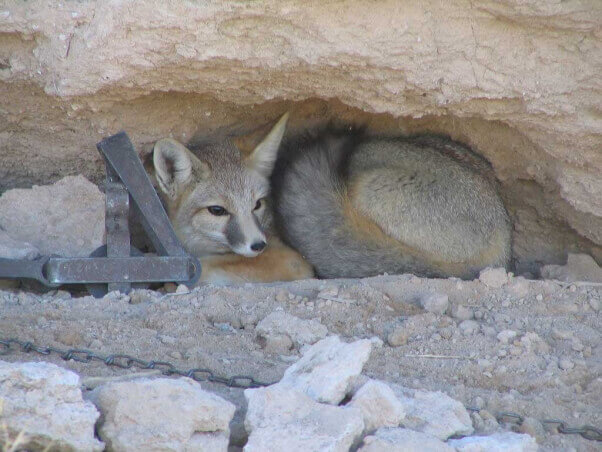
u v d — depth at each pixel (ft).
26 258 33.04
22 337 26.96
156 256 33.63
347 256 39.45
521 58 29.81
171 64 30.55
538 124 31.96
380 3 28.73
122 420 19.39
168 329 29.50
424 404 22.81
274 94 33.30
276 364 26.91
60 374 19.03
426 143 40.06
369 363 27.81
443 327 30.68
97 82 31.01
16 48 31.50
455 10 28.89
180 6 28.66
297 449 18.99
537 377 27.09
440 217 38.50
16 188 39.14
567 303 33.35
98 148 32.96
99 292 33.55
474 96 30.96
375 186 39.04
